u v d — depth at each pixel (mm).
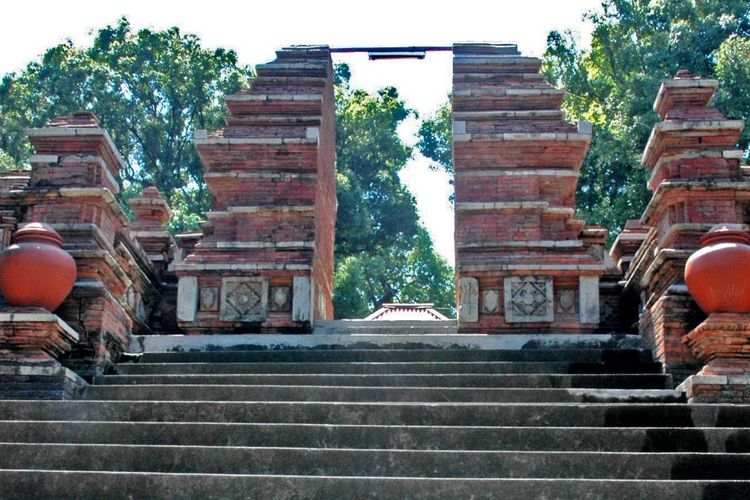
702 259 10867
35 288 11234
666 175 12930
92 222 12711
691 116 13023
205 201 36281
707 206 12617
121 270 12781
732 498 7359
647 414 9406
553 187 14953
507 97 15492
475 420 9359
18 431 8961
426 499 7391
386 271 38562
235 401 10000
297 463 8188
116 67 36812
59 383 10602
